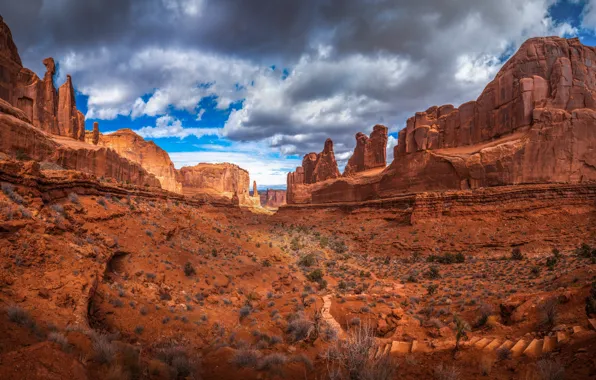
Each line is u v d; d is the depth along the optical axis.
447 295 26.05
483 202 53.34
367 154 115.25
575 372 8.48
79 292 12.41
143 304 15.62
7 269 11.50
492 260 41.09
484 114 65.38
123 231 22.98
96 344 8.30
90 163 36.12
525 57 59.44
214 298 20.95
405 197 71.31
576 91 53.66
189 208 43.59
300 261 42.19
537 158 52.44
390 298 26.81
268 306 22.52
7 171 16.36
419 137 74.69
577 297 15.17
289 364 12.06
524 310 16.36
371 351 10.89
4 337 7.45
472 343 13.32
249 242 42.50
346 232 72.50
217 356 12.22
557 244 41.25
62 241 15.41
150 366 9.01
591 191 46.94
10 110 29.75
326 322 19.98
